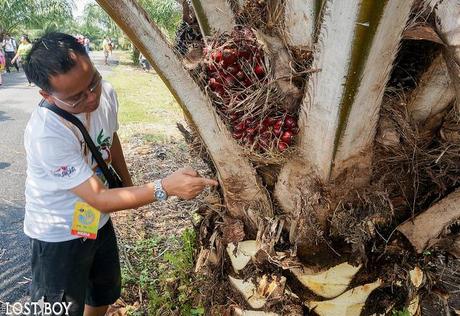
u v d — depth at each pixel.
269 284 1.49
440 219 1.43
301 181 1.37
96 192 1.43
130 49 20.88
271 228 1.44
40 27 16.08
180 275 2.30
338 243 1.43
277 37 1.30
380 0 0.95
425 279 1.62
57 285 1.63
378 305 1.54
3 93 8.41
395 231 1.46
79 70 1.29
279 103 1.30
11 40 12.83
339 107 1.16
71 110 1.39
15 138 5.09
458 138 1.35
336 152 1.26
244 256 1.51
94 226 1.58
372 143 1.30
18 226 3.05
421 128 1.37
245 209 1.48
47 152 1.39
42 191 1.53
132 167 3.99
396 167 1.40
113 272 1.92
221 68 1.30
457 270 2.26
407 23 1.09
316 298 1.51
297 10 1.22
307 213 1.38
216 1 1.39
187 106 1.28
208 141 1.35
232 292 1.61
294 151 1.33
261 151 1.35
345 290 1.49
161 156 4.29
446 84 1.26
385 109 1.31
